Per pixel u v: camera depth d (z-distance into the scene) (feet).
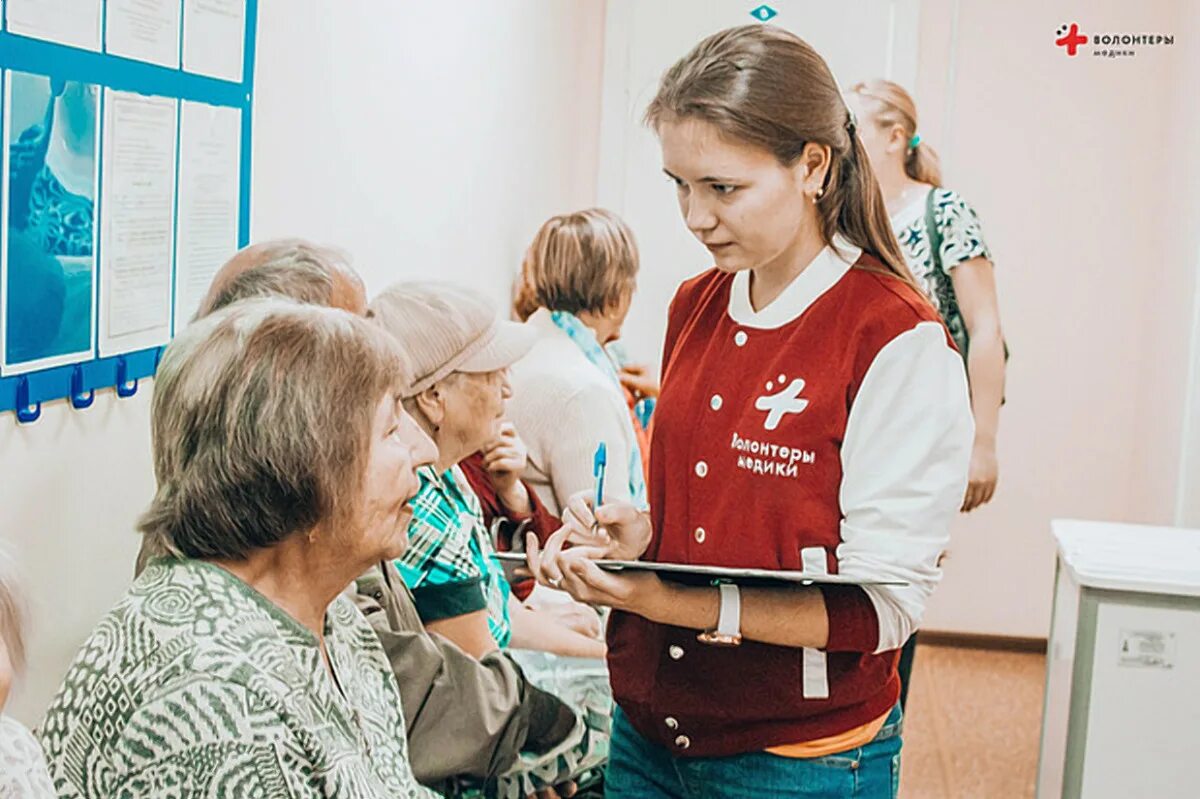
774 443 5.28
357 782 4.00
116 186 5.28
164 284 5.81
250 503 3.95
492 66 11.91
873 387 5.13
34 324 4.73
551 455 9.41
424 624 6.40
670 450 5.70
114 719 3.79
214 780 3.67
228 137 6.40
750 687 5.49
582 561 5.23
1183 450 12.92
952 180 15.83
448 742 5.95
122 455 5.57
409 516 4.33
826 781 5.51
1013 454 16.14
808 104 5.04
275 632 3.99
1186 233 13.53
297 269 5.49
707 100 5.00
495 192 12.34
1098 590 8.11
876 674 5.57
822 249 5.33
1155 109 15.43
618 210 16.31
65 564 5.15
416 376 6.42
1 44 4.37
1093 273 15.75
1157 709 8.13
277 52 7.07
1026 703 14.60
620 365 13.82
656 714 5.72
